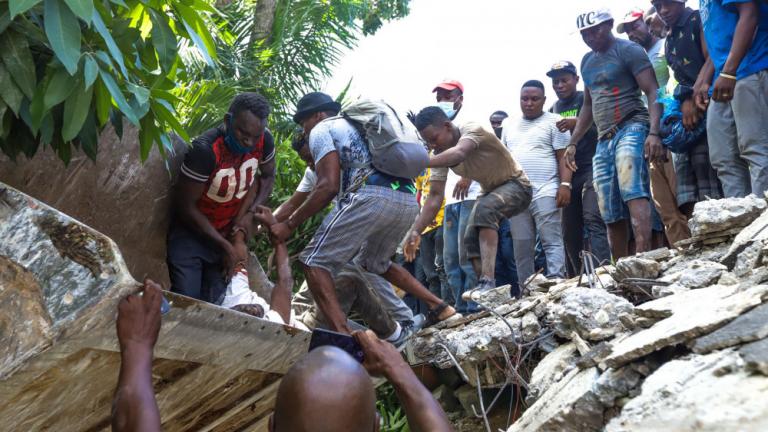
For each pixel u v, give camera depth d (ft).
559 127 21.15
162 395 9.65
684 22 17.88
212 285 13.29
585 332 13.89
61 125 9.55
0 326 7.23
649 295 14.66
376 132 14.99
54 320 7.11
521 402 19.24
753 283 11.53
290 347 10.75
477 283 21.08
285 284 14.37
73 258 7.20
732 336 8.87
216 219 13.19
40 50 9.37
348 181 15.20
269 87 31.24
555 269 20.66
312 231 25.81
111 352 7.86
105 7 9.48
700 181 17.99
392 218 15.14
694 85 17.01
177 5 10.38
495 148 19.33
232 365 10.00
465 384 20.47
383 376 7.04
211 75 28.45
